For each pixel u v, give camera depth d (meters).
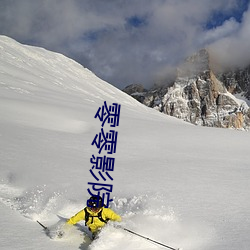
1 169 9.97
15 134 16.62
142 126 25.59
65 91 66.12
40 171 10.12
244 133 25.64
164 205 7.25
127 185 9.15
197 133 23.14
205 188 8.99
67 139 17.11
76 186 8.72
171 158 14.33
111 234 5.29
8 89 40.19
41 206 6.99
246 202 7.68
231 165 12.99
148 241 5.26
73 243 5.27
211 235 5.60
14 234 5.30
